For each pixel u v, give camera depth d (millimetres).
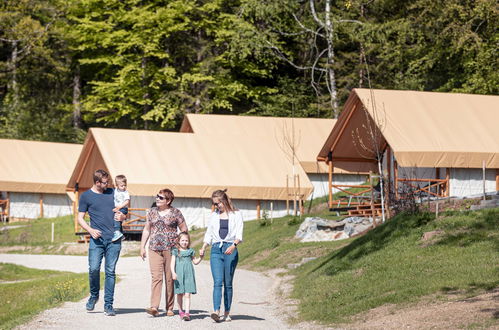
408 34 52281
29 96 73188
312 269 22156
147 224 14742
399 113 34875
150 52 60281
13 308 19531
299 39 61594
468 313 12516
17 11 63219
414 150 33125
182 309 14844
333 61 56375
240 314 15812
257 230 35406
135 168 41031
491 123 35688
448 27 46438
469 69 49219
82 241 40062
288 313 16062
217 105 61344
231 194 42438
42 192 53625
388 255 19234
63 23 65562
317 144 49031
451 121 35312
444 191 35000
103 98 64750
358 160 39875
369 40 52906
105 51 66375
